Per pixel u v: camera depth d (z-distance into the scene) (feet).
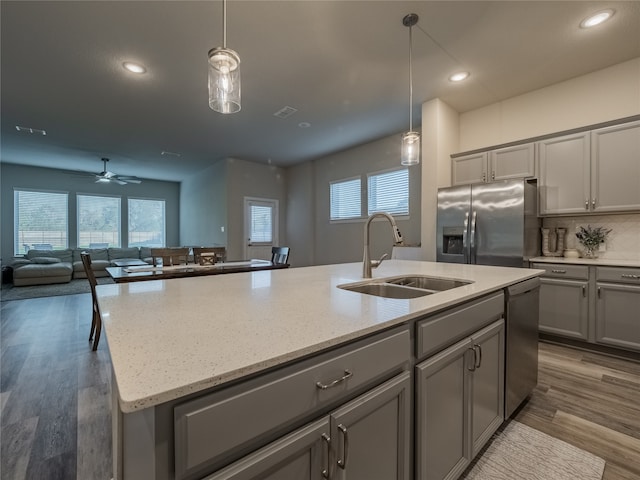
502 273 6.67
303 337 2.65
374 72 10.43
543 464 4.92
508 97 12.21
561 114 11.02
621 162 9.21
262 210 23.20
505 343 5.61
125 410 1.67
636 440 5.48
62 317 13.92
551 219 11.46
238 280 5.81
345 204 19.90
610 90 10.06
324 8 7.52
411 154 8.30
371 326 2.98
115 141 17.79
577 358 9.00
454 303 4.15
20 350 10.00
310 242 22.17
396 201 16.89
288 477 2.40
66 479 4.67
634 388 7.27
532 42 8.86
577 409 6.44
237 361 2.18
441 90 11.67
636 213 9.71
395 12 7.67
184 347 2.43
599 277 9.02
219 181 22.50
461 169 12.57
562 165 10.26
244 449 2.18
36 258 23.06
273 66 10.05
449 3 7.38
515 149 11.25
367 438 3.02
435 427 3.88
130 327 2.94
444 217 11.80
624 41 8.81
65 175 26.09
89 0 7.27
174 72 10.43
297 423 2.48
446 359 4.02
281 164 23.47
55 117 14.20
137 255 27.84
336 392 2.70
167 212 30.96
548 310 9.99
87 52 9.32
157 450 1.84
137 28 8.26
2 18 7.84
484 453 5.18
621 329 8.66
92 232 27.43
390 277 6.20
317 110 13.53
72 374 8.23
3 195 23.66
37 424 6.04
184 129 15.83
